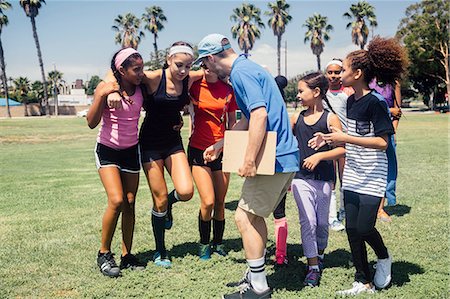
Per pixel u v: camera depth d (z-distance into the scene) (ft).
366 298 12.83
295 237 19.15
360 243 13.28
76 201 27.55
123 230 15.58
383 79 13.16
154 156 15.49
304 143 14.61
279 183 12.82
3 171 42.47
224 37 13.41
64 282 14.43
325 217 14.74
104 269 14.93
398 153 48.55
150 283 14.38
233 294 12.98
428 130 85.51
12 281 14.51
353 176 13.21
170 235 19.58
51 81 277.23
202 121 16.30
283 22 198.49
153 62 134.62
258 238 13.00
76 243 18.49
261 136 12.10
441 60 164.96
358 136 13.14
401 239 18.17
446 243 17.60
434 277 14.25
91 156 56.13
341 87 20.04
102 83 14.33
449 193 27.02
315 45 200.54
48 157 55.67
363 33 193.36
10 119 163.32
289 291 13.60
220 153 15.97
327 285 13.98
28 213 24.29
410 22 170.30
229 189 30.55
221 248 17.12
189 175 15.47
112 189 14.62
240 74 12.48
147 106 15.23
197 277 14.80
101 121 14.96
